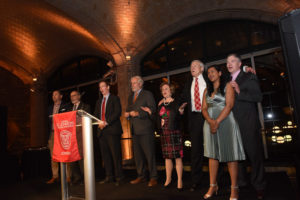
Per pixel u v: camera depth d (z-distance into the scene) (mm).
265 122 4805
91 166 1778
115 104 3277
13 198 2826
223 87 2211
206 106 2293
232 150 2082
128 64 6160
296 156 2820
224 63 5250
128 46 6070
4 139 4637
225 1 4840
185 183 3020
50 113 3822
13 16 6266
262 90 4891
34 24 6504
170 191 2646
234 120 2158
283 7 4258
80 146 1949
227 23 5309
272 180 2855
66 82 8203
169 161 2855
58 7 5207
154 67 6281
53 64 8102
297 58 1308
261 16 4688
